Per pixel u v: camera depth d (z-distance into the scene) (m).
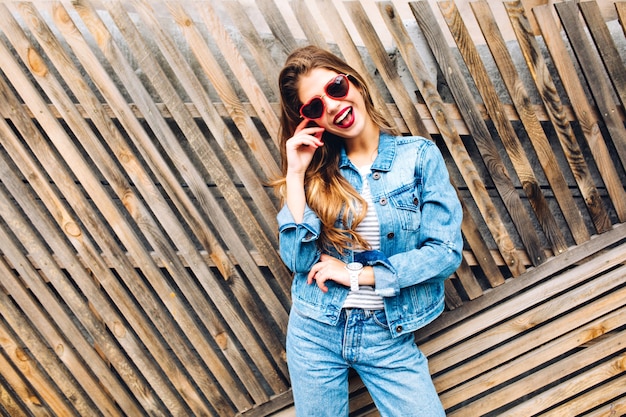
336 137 1.54
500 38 1.74
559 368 1.99
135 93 1.73
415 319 1.52
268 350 2.14
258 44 1.72
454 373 2.00
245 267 1.92
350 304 1.48
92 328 1.97
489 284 2.12
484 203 1.88
